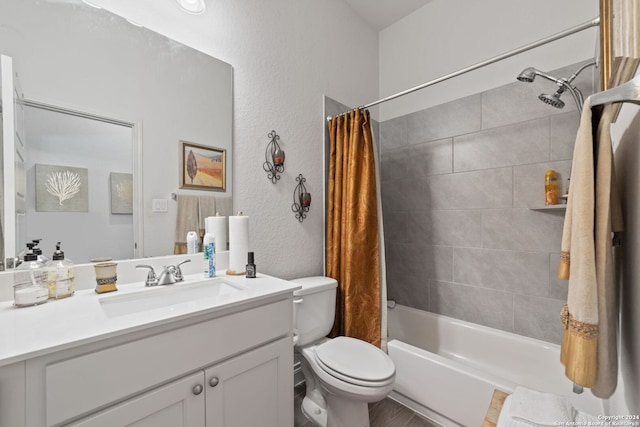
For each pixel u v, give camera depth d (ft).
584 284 1.98
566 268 2.40
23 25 3.04
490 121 6.37
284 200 5.89
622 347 2.42
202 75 4.56
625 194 2.28
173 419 2.55
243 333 3.12
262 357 3.29
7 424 1.84
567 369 2.11
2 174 2.85
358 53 7.87
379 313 6.02
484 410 4.27
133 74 3.83
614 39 2.03
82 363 2.09
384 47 8.52
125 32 3.77
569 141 5.36
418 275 7.59
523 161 5.90
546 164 5.62
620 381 2.56
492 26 6.38
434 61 7.37
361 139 6.24
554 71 5.59
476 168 6.57
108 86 3.61
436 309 7.23
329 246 6.44
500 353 5.83
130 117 3.79
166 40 4.16
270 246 5.61
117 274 3.62
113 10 3.69
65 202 3.25
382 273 6.16
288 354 3.60
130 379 2.31
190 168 4.39
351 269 5.90
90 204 3.43
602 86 2.29
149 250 3.93
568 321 2.16
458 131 6.89
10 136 2.90
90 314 2.55
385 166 8.39
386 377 3.86
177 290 3.65
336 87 7.13
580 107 4.75
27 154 3.01
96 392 2.15
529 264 5.84
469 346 6.27
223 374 2.91
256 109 5.37
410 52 7.89
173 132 4.21
